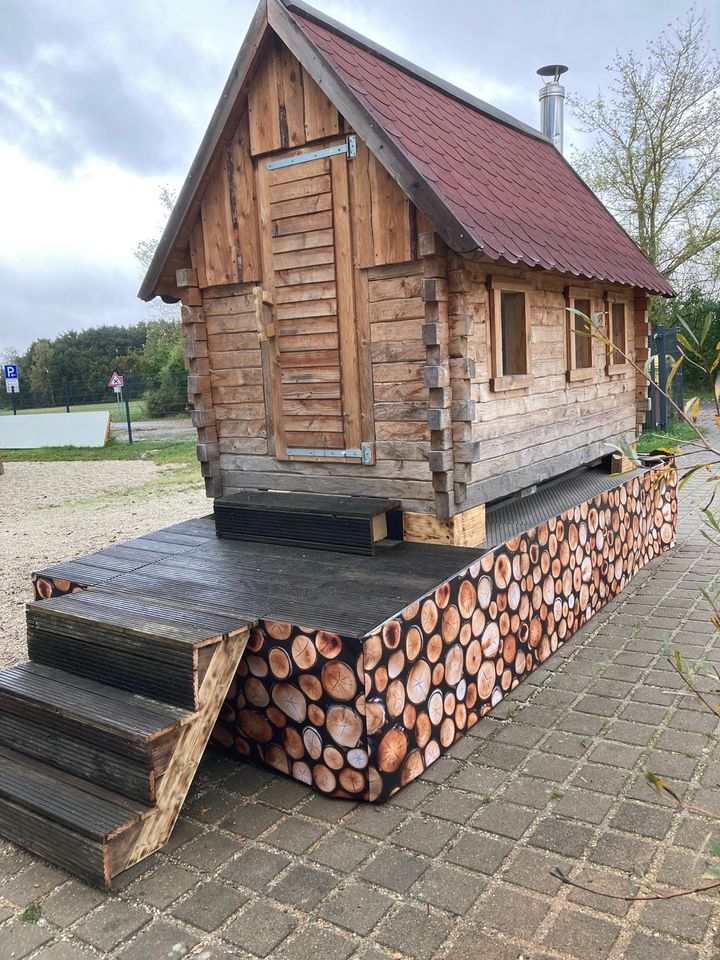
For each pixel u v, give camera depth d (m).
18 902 2.96
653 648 5.21
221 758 3.99
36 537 9.95
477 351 4.73
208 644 3.38
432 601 3.85
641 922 2.66
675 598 6.21
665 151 18.20
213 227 5.42
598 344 6.58
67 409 29.95
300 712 3.62
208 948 2.67
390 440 4.82
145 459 19.44
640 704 4.38
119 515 11.22
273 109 4.95
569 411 6.11
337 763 3.53
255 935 2.71
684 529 8.50
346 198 4.73
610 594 6.26
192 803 3.57
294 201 4.98
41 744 3.50
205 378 5.65
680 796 3.43
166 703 3.42
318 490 5.24
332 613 3.66
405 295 4.61
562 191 6.78
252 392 5.49
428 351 4.47
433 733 3.85
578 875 2.93
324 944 2.65
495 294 4.82
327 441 5.11
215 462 5.74
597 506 5.96
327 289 4.93
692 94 17.67
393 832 3.28
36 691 3.61
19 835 3.25
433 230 4.35
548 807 3.41
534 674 4.91
